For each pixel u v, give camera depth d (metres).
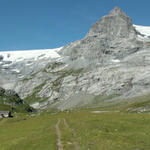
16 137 63.72
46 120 121.38
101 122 70.25
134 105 172.75
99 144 40.22
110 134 49.94
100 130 55.44
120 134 49.81
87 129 58.53
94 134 50.28
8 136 70.44
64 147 39.66
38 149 40.41
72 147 39.34
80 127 64.44
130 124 63.31
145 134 49.28
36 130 75.81
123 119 74.94
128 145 39.44
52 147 40.31
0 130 95.38
